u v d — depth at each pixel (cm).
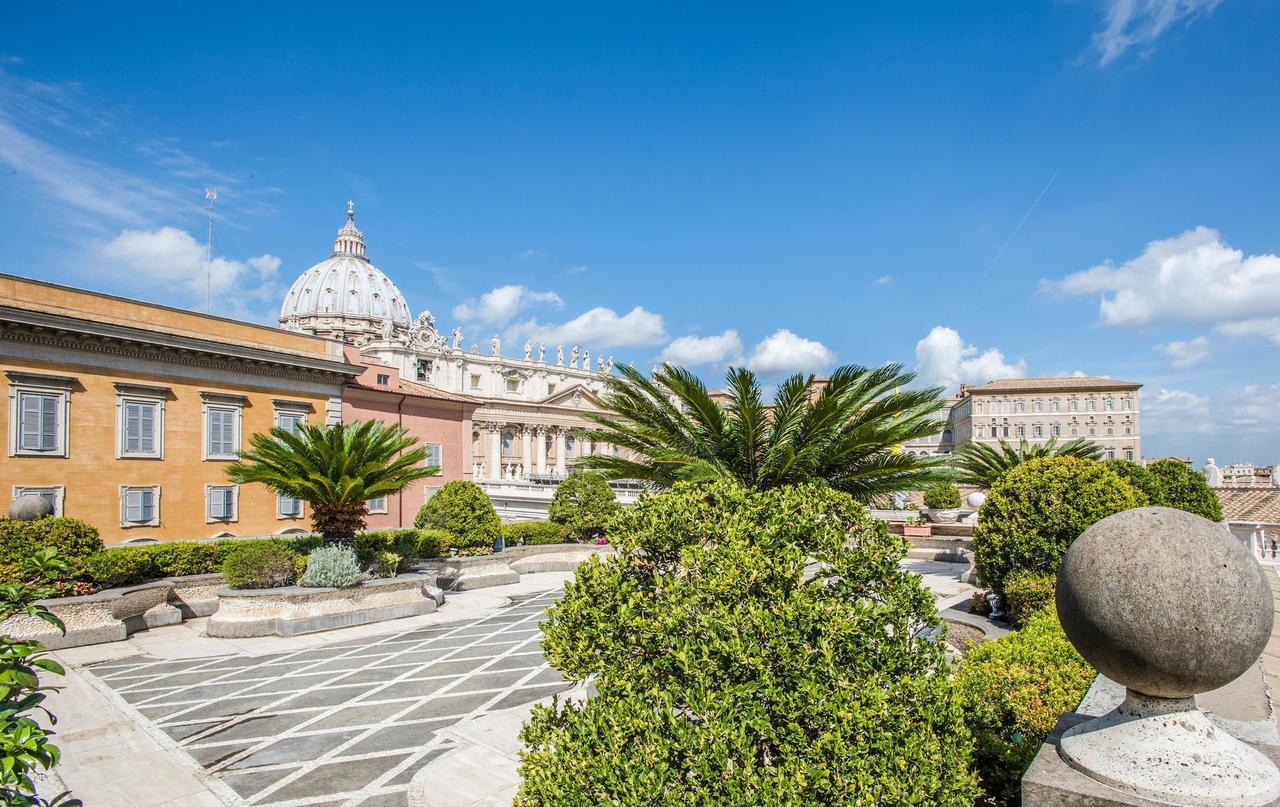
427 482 3456
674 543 543
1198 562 380
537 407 8419
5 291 2033
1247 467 5528
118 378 2259
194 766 819
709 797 391
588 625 528
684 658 442
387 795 741
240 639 1477
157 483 2333
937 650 471
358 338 12419
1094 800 381
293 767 814
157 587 1620
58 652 1360
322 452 1739
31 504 1638
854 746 406
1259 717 584
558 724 516
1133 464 1839
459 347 9288
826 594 475
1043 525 1115
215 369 2506
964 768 438
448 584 2100
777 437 1334
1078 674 632
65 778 786
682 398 1342
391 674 1207
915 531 2641
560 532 2722
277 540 1867
